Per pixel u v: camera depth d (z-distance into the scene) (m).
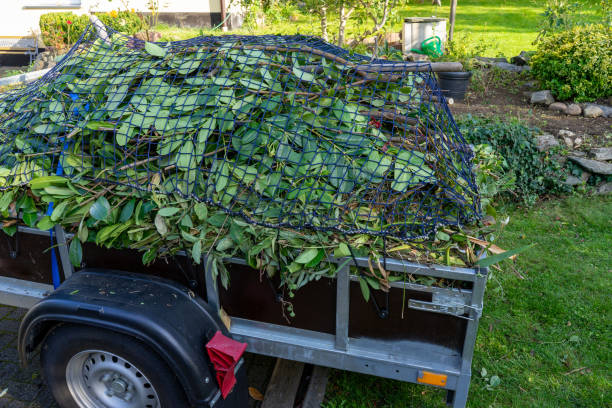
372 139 2.13
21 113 2.49
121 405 2.17
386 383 2.76
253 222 1.96
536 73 6.75
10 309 3.37
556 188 5.14
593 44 6.16
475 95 7.02
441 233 1.93
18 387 2.67
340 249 1.87
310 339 2.10
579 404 2.65
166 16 12.52
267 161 2.04
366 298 1.90
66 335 2.06
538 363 2.95
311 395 2.59
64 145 2.23
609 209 4.85
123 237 2.10
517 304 3.48
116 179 2.13
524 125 5.28
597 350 3.04
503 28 13.72
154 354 1.97
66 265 2.28
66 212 2.08
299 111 2.18
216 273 2.00
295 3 7.16
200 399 1.96
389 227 1.93
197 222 2.05
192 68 2.35
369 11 6.34
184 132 2.12
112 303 1.97
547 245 4.25
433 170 2.10
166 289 2.09
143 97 2.29
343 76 2.38
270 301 2.08
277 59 2.38
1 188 2.18
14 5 12.22
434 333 1.94
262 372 2.85
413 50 8.54
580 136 5.34
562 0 7.78
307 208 1.96
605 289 3.62
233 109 2.14
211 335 2.02
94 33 2.79
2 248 2.38
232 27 12.55
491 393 2.72
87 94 2.39
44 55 9.22
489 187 2.59
